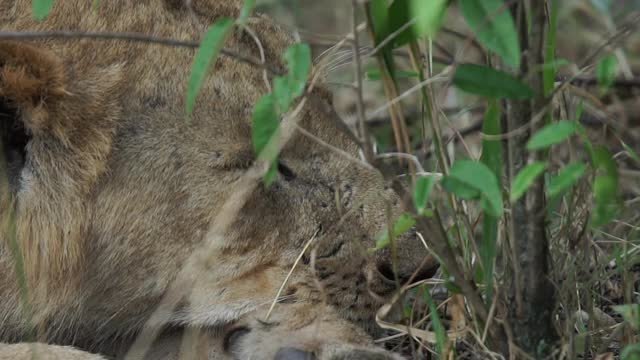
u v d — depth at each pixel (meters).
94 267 7.68
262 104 5.99
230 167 7.63
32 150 7.52
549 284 6.75
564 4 12.54
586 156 8.59
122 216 7.60
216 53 5.79
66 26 7.68
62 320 7.78
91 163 7.52
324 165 7.91
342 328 7.53
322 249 7.80
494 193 5.83
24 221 7.52
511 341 6.77
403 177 7.99
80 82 7.53
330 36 8.53
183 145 7.64
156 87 7.68
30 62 7.32
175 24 7.87
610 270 8.37
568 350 6.87
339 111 12.05
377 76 6.78
